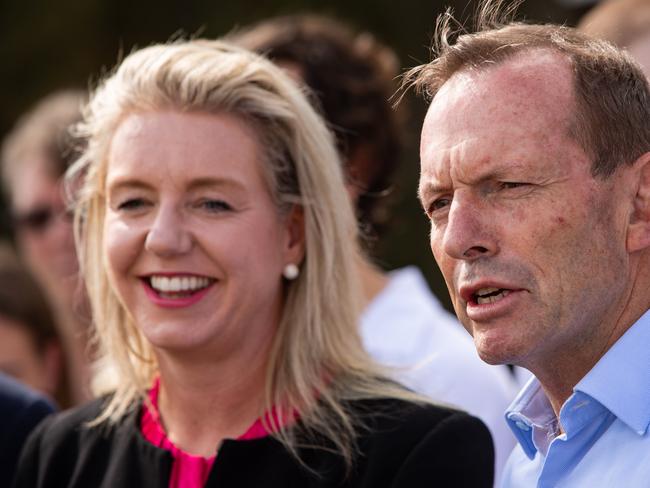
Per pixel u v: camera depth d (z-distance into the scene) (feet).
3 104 75.41
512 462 20.35
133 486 23.48
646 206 17.13
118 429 24.53
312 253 24.26
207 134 23.06
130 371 25.39
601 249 16.90
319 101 30.71
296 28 33.01
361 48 33.50
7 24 76.13
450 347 29.60
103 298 25.48
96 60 75.20
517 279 16.90
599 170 16.90
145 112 23.35
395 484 21.75
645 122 17.31
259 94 23.65
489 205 17.08
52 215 39.75
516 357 17.15
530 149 16.78
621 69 17.42
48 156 39.78
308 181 24.22
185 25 73.67
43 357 34.47
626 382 17.06
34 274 35.01
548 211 16.78
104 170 24.38
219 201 22.99
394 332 30.35
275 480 22.44
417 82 19.47
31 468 25.23
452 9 20.54
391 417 22.75
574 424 17.48
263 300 23.48
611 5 28.27
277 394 23.70
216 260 22.79
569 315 16.99
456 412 22.94
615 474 16.71
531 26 18.34
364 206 32.68
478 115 17.15
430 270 62.59
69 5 75.92
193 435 23.97
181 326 22.88
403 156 34.12
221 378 23.61
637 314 17.42
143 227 22.98
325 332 24.31
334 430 22.82
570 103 16.96
